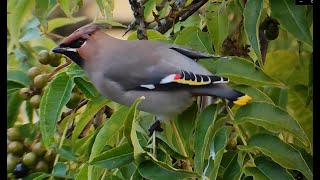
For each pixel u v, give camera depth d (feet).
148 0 12.14
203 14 12.10
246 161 11.66
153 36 11.96
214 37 11.89
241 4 11.96
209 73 11.66
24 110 12.55
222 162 11.68
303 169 11.53
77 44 11.82
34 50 12.55
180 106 11.70
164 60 11.70
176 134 11.73
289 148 11.55
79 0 12.07
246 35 11.84
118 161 11.54
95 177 11.68
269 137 11.57
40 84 12.11
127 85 11.73
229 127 11.60
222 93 11.60
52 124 11.82
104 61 11.77
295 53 12.39
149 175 11.48
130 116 11.47
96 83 11.82
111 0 12.07
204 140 11.53
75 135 11.91
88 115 11.91
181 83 11.64
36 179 11.89
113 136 11.68
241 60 11.70
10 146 12.07
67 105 12.10
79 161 11.90
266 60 12.39
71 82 11.86
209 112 11.57
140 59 11.73
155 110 11.72
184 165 11.74
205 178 11.47
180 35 11.89
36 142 12.06
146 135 11.73
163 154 11.61
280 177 11.55
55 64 12.19
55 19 12.62
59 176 11.91
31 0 12.09
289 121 11.58
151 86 11.69
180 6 12.04
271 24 12.09
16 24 12.14
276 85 11.68
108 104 12.00
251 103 11.60
